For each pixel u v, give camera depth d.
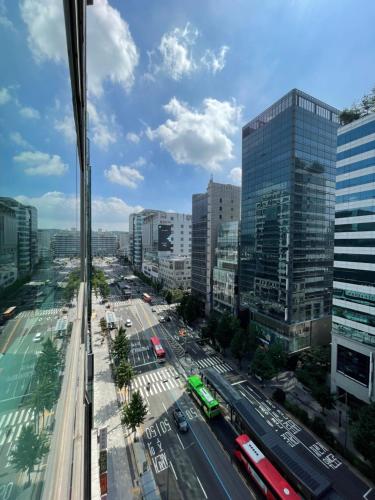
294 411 24.45
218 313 49.31
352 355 25.28
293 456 17.00
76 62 5.43
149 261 99.44
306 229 33.09
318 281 34.88
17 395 2.38
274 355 30.44
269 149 35.28
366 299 23.86
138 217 118.50
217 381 27.34
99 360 36.25
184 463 19.39
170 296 64.12
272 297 35.44
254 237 38.75
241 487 17.42
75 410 4.55
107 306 63.88
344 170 25.84
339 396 24.91
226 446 20.98
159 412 25.36
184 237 98.69
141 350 39.59
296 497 14.73
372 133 23.25
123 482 18.16
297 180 31.84
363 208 24.05
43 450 3.05
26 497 2.39
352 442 19.69
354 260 24.91
